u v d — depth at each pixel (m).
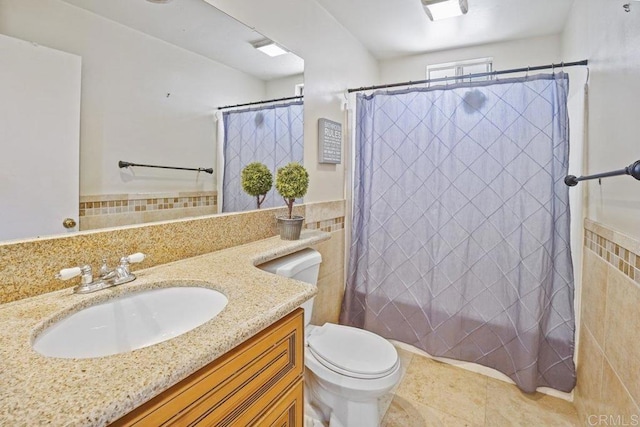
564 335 1.85
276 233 1.77
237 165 1.60
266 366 0.84
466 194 2.03
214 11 1.45
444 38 2.52
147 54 1.22
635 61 1.14
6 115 0.88
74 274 0.89
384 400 1.83
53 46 0.97
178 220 1.29
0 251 0.84
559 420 1.69
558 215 1.81
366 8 2.11
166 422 0.59
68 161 1.01
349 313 2.46
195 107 1.40
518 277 1.90
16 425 0.45
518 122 1.87
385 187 2.27
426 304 2.20
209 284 1.02
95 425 0.47
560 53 2.37
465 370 2.09
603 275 1.43
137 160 1.20
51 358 0.61
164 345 0.66
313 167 2.10
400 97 2.20
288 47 1.84
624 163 1.23
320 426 1.58
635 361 1.10
